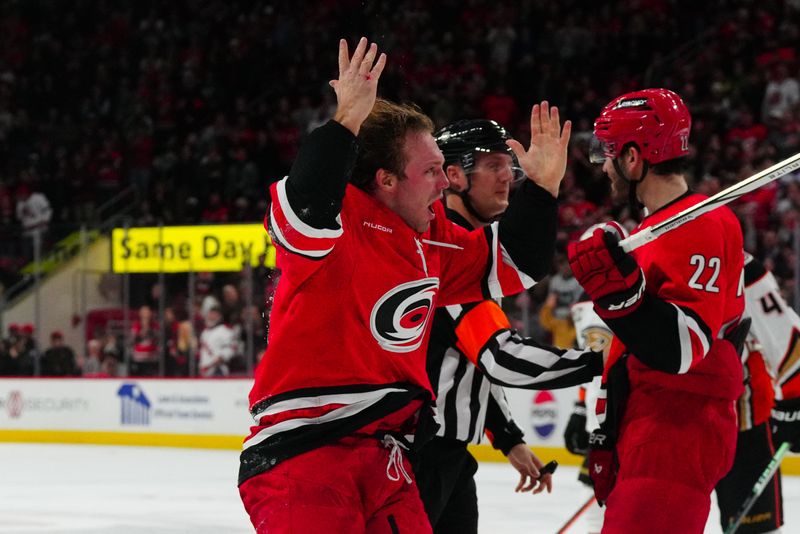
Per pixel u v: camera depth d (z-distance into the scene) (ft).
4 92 112.57
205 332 66.03
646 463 15.49
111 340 70.64
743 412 22.72
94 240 73.67
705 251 15.03
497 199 18.53
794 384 21.52
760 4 91.09
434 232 14.93
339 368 13.32
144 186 97.14
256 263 67.26
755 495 21.47
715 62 88.79
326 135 12.34
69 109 111.04
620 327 14.55
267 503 13.25
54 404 71.41
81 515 41.96
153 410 68.03
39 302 71.87
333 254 13.10
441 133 18.74
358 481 13.39
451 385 17.62
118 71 111.04
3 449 67.31
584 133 80.28
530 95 94.17
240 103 101.96
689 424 15.48
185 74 107.04
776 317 21.42
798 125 78.07
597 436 16.28
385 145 13.70
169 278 68.39
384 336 13.56
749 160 76.28
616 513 15.48
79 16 115.55
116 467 57.00
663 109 15.88
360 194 13.62
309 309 13.23
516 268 15.20
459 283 15.29
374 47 12.65
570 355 17.02
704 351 14.69
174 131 104.99
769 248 58.80
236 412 65.16
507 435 19.71
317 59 103.45
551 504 42.91
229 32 109.40
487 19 98.99
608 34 94.43
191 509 43.21
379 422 13.62
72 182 101.76
